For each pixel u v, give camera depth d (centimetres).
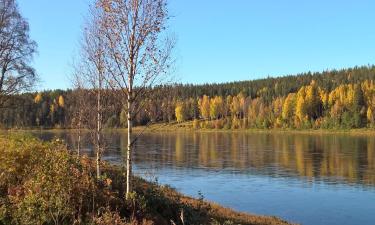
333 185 3953
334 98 14450
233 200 3328
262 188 3841
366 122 13062
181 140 10612
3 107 3375
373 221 2716
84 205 1222
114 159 5172
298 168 5091
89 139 2352
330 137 10762
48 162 1303
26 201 1104
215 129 15638
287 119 14738
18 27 3256
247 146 8412
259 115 15250
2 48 3161
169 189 2573
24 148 1368
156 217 1371
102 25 1399
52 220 1102
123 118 2003
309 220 2745
